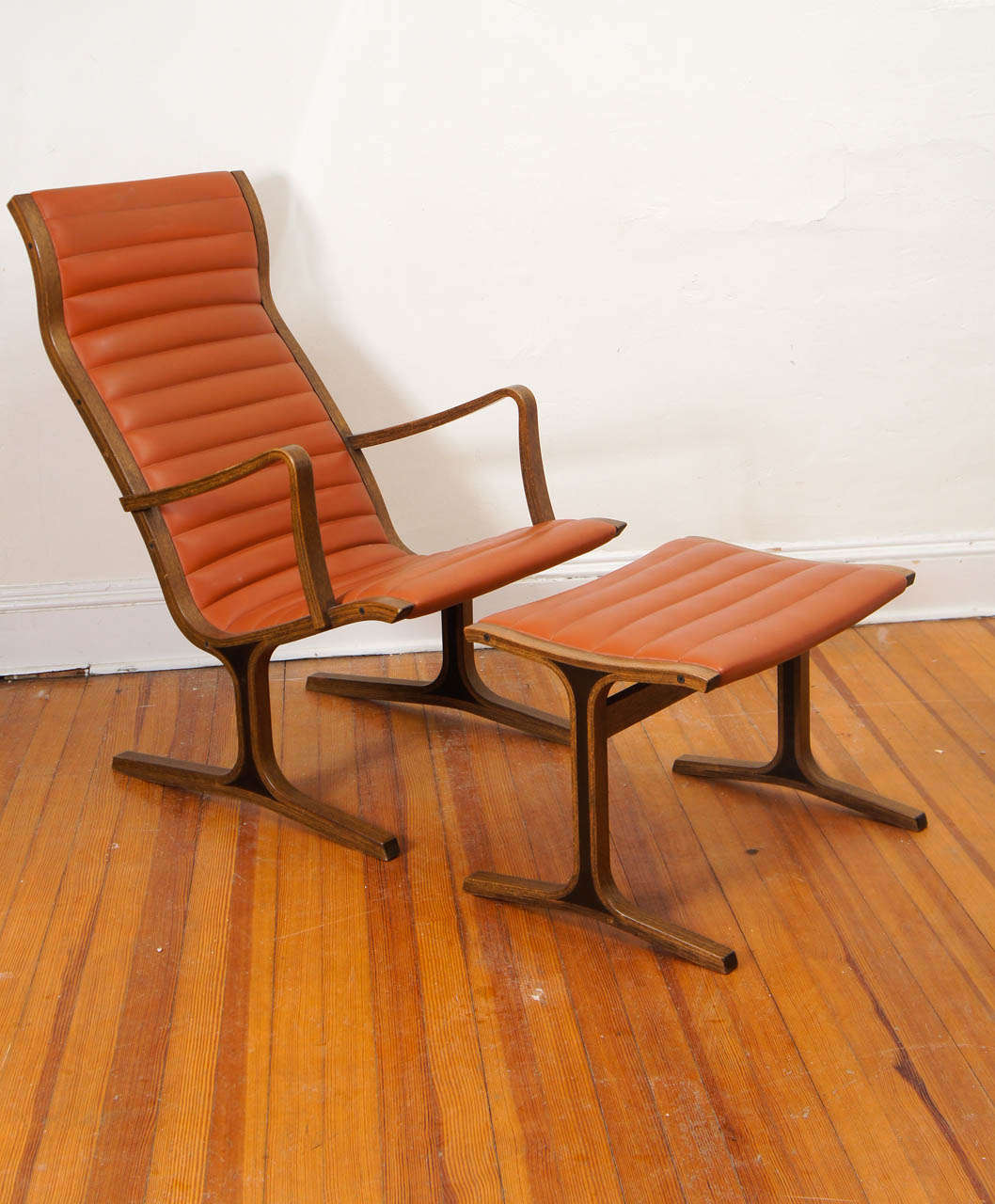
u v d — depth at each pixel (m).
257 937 2.13
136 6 2.75
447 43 2.83
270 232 2.93
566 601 2.15
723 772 2.52
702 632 1.96
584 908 2.10
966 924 2.08
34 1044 1.90
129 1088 1.82
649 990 1.97
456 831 2.42
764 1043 1.85
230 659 2.40
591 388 3.09
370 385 3.05
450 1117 1.74
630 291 3.02
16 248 2.85
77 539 3.06
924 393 3.12
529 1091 1.78
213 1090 1.81
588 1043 1.86
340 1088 1.80
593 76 2.87
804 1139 1.68
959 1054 1.80
